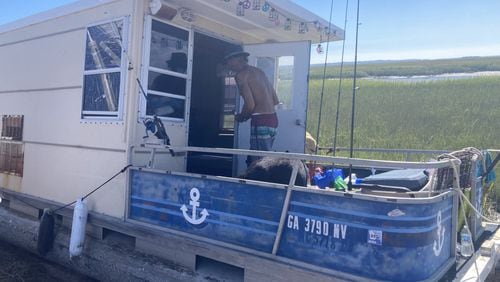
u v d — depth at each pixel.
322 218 3.16
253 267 3.42
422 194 3.33
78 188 5.01
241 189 3.57
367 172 5.75
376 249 2.96
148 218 4.21
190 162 6.05
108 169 4.65
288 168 3.89
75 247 4.52
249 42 6.21
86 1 4.98
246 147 5.86
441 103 19.34
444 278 3.32
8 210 6.11
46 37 5.66
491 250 4.15
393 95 21.39
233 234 3.60
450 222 3.63
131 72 4.48
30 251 5.57
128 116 4.46
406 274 2.93
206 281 3.70
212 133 6.43
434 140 13.31
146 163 4.58
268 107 5.01
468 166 4.29
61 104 5.34
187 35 5.11
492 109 17.89
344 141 13.43
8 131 6.30
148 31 4.55
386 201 2.93
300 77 5.70
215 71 6.35
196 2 4.66
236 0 4.58
